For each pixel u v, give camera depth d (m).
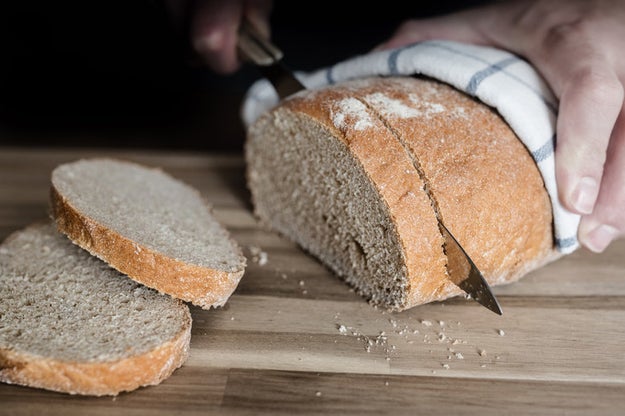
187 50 0.52
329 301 0.37
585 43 0.36
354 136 0.35
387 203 0.34
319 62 0.61
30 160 0.52
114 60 0.64
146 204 0.43
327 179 0.38
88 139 0.58
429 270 0.35
